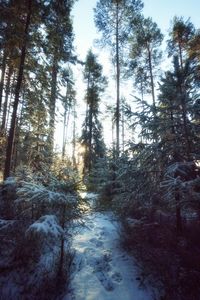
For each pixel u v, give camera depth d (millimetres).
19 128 15539
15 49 11438
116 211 9117
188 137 7195
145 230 7305
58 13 12164
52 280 5395
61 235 5125
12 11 9977
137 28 17391
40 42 11273
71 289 5324
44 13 11453
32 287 5277
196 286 4887
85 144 23453
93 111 23453
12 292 5172
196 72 7492
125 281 5684
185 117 7039
